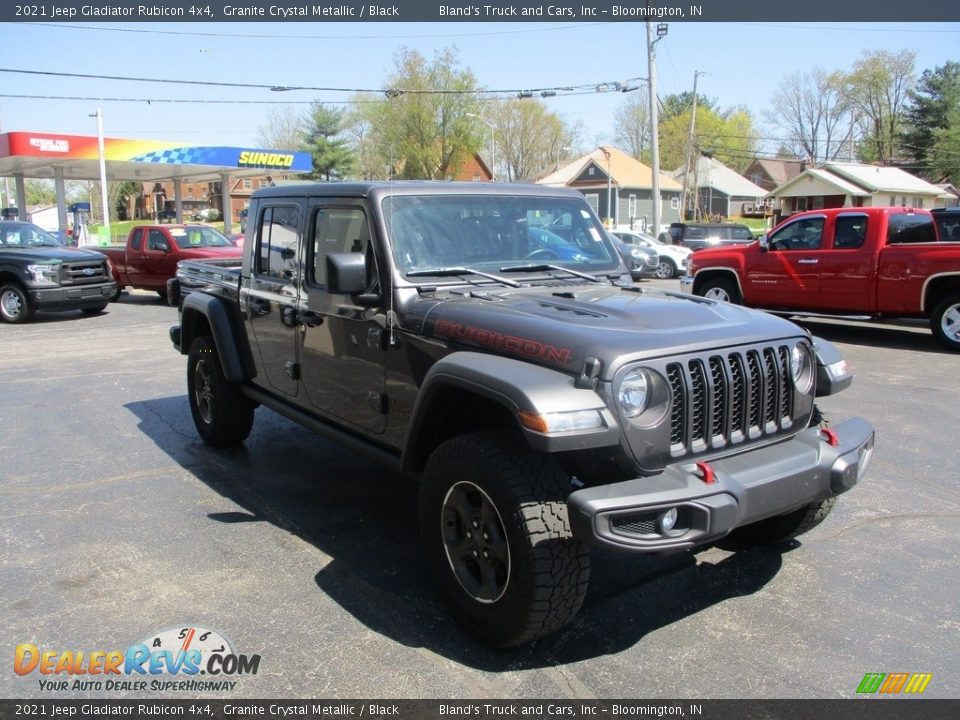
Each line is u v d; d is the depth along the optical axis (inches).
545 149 2613.2
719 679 119.9
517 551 116.3
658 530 112.2
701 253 521.0
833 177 1771.7
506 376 117.3
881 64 2650.1
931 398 302.2
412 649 127.9
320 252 172.7
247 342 211.5
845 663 124.2
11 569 156.2
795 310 468.4
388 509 188.5
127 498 195.9
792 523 156.4
